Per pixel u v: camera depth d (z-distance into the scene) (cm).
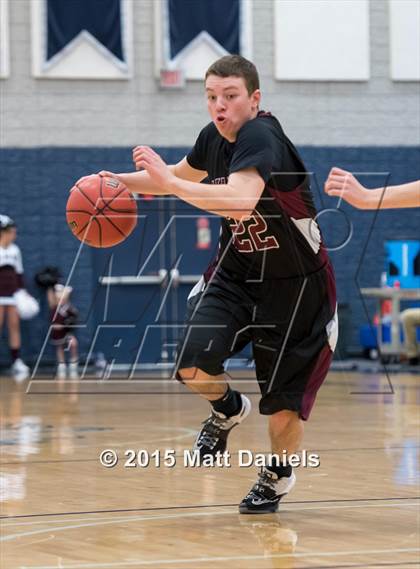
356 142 3100
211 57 3016
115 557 709
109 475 1106
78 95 2969
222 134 827
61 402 2042
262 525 827
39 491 1005
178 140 3016
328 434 1458
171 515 874
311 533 791
